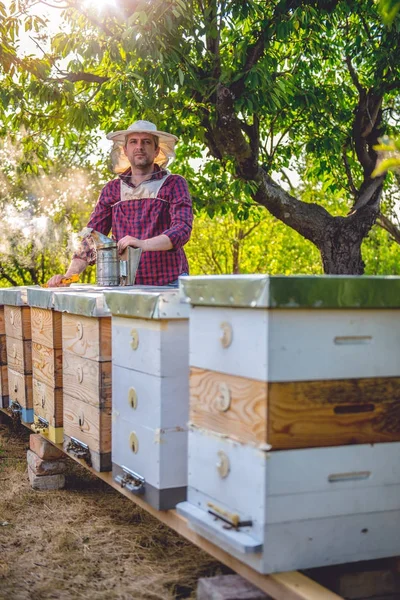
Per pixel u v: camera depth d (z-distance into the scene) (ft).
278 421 5.90
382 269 46.60
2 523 10.96
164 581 8.53
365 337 6.25
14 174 32.63
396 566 6.95
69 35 23.44
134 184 13.98
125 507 11.75
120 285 12.38
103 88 23.26
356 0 22.88
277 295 5.75
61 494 12.52
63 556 9.52
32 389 12.90
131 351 8.15
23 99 24.14
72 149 33.17
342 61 27.50
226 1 21.84
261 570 5.95
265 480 5.87
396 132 26.96
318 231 25.11
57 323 10.71
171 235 12.64
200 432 6.86
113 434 8.74
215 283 6.41
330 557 6.19
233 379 6.33
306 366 6.00
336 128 26.37
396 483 6.44
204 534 6.77
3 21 23.02
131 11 21.30
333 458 6.15
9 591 8.30
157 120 22.17
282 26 21.86
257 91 21.67
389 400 6.38
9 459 15.26
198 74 22.57
